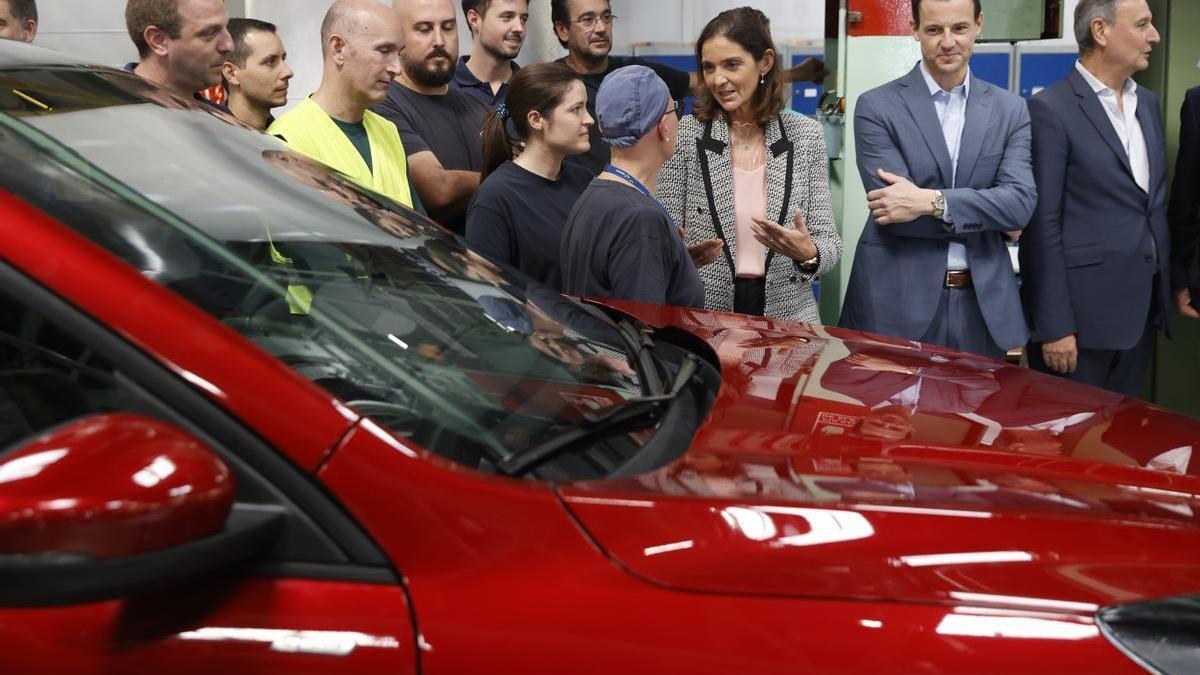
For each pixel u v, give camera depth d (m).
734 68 3.17
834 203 3.81
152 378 0.92
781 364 1.48
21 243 0.94
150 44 2.68
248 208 1.23
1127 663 0.88
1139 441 1.22
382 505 0.91
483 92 4.06
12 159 1.05
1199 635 0.90
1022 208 3.15
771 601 0.89
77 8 4.66
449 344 1.21
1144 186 3.59
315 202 1.36
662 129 2.29
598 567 0.91
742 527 0.94
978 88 3.22
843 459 1.09
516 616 0.88
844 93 3.73
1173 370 4.15
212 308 1.04
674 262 2.28
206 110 1.48
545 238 2.77
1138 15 3.41
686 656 0.87
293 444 0.92
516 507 0.93
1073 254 3.57
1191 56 4.05
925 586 0.91
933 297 3.22
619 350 1.44
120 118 1.25
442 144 3.62
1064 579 0.92
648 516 0.94
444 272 1.39
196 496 0.79
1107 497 1.05
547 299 1.53
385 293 1.24
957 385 1.42
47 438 0.79
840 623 0.89
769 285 3.29
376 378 1.09
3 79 1.20
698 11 7.01
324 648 0.87
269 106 3.50
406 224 1.52
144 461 0.79
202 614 0.88
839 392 1.33
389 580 0.90
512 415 1.13
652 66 4.21
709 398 1.30
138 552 0.78
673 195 3.33
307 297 1.14
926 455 1.12
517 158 2.86
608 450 1.09
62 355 0.94
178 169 1.21
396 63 2.87
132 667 0.86
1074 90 3.54
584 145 2.75
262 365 0.94
